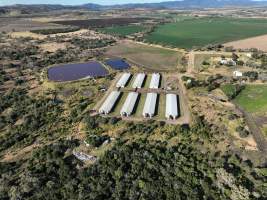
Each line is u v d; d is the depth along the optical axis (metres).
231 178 90.38
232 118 128.88
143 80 183.38
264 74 182.75
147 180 91.50
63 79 193.88
